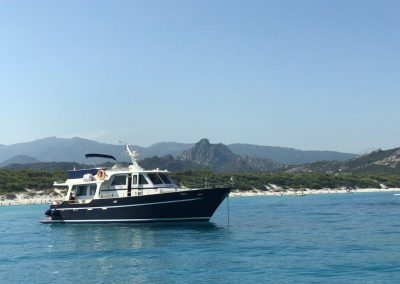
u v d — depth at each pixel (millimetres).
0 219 69750
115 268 29312
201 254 32906
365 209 80562
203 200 47438
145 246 36875
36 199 121938
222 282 25266
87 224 51000
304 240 39375
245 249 34750
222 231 45469
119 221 48969
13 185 130500
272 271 27344
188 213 47750
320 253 32938
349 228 48438
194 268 28484
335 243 37594
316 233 44312
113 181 50344
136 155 51094
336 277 25766
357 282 24703
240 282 25172
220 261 30344
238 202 115062
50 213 54875
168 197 47344
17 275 28297
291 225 51969
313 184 190250
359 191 196000
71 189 53188
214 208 48094
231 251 33969
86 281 26375
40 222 56156
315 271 27141
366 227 49219
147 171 49375
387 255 31734
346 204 98062
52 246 38844
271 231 46031
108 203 49250
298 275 26312
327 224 53125
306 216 65375
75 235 44812
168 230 45812
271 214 69812
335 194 172750
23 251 36812
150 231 45219
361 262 29484
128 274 27578
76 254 34750
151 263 30359
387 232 44500
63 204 52812
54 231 48781
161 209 47469
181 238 40781
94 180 51250
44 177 142500
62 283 26141
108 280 26391
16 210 94875
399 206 89062
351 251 33625
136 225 48438
